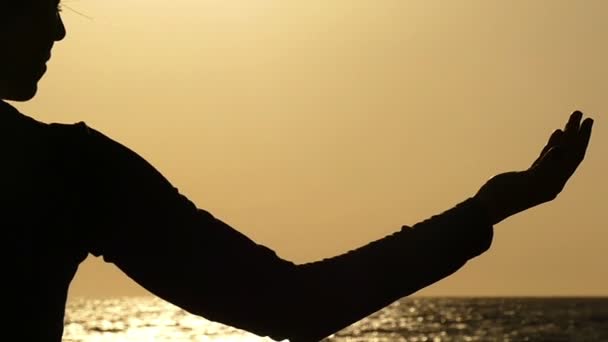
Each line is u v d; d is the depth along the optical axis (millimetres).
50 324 2287
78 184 2314
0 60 2352
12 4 2336
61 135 2340
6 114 2320
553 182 2381
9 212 2248
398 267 2328
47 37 2398
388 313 180750
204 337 100938
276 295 2326
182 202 2383
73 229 2309
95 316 175625
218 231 2373
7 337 2223
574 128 2391
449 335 93562
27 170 2277
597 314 147875
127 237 2332
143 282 2375
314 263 2387
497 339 87312
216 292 2336
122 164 2355
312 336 2363
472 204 2367
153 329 120500
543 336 86812
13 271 2238
